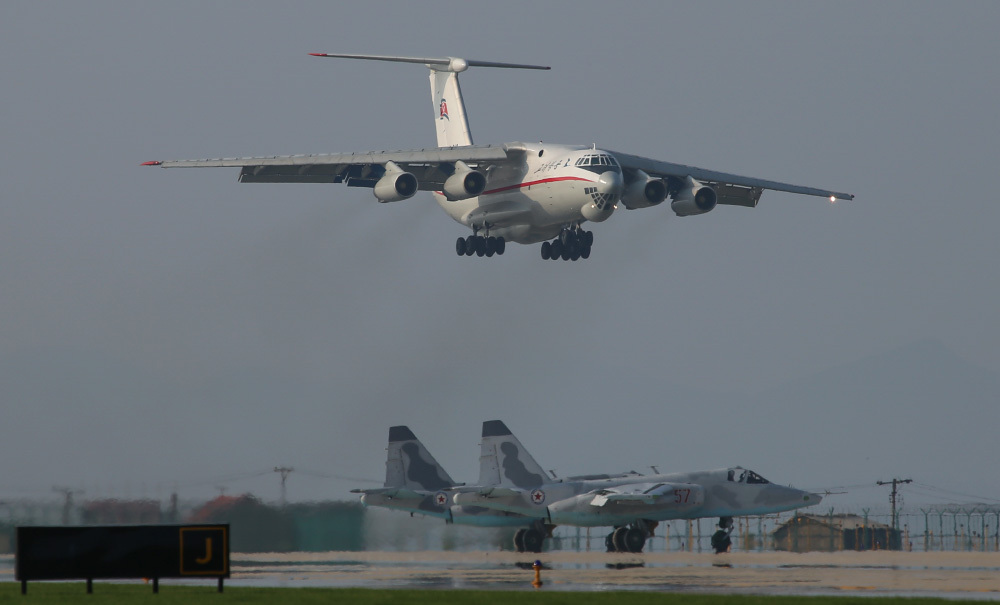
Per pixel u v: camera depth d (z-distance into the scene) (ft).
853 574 311.27
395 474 494.18
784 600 228.63
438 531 476.95
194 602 230.27
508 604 223.30
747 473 458.91
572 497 450.30
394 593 246.06
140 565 245.04
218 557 246.88
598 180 490.08
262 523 470.39
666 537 500.74
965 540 492.54
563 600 229.45
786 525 513.45
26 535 242.58
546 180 508.94
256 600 233.96
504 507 451.53
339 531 469.98
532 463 472.85
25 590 245.65
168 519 467.93
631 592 245.45
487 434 477.77
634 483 454.81
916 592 252.42
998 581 285.84
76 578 243.40
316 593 247.29
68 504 472.03
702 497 448.24
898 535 508.12
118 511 477.36
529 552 465.06
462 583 286.05
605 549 465.88
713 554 447.42
